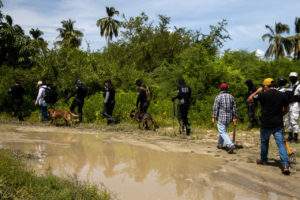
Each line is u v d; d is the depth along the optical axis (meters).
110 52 18.02
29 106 11.27
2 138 6.41
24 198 2.92
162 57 17.28
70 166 4.34
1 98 11.22
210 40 16.11
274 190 3.51
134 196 3.22
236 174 4.16
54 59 12.54
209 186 3.61
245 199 3.20
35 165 4.28
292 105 6.77
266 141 4.63
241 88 9.84
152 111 10.84
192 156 5.23
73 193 3.04
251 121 8.59
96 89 12.44
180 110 7.75
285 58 11.84
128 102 10.62
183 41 17.67
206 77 10.25
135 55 18.36
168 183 3.70
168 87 11.89
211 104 9.47
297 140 6.86
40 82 9.84
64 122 9.57
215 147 6.16
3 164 3.64
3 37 15.06
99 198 3.01
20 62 15.25
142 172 4.16
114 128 8.39
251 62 12.59
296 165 4.75
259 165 4.70
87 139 6.71
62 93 12.20
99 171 4.14
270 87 4.56
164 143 6.46
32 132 7.48
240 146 6.32
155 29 19.56
